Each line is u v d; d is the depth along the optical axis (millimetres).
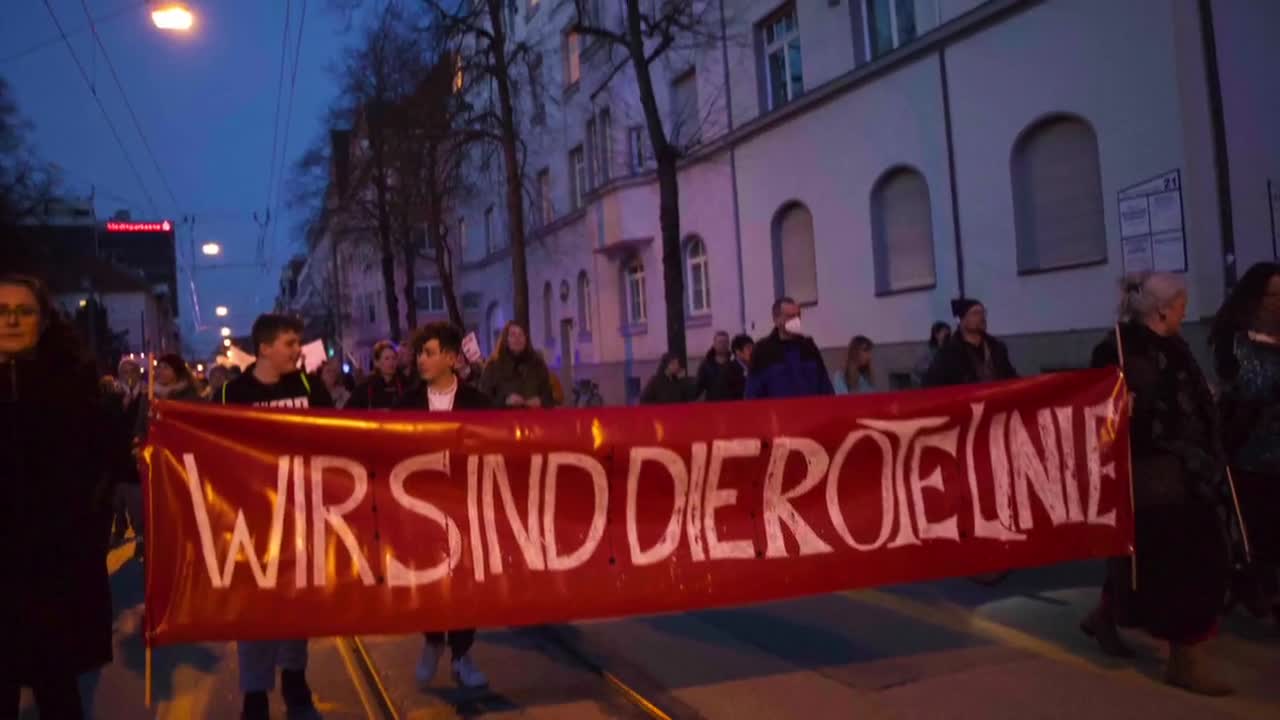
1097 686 4965
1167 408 4738
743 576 4727
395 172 27750
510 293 36125
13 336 3641
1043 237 13047
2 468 3557
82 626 3684
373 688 5691
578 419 4637
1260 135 10992
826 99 16766
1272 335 5328
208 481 4227
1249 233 10844
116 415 4039
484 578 4488
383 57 23438
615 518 4645
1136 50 11469
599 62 25609
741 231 19688
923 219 15195
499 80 19344
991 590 7141
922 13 14680
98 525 3791
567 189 29219
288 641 5160
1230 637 5684
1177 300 4805
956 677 5238
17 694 3629
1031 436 4965
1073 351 12422
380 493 4418
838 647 5957
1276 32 11125
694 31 16797
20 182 30984
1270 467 5219
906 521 4879
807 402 4871
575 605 4559
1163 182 11211
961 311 7781
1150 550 4754
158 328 53625
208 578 4191
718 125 20156
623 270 25328
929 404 4930
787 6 18125
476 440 4520
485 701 5312
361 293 57344
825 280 17250
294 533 4305
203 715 5434
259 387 5082
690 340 21844
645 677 5559
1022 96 13000
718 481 4738
